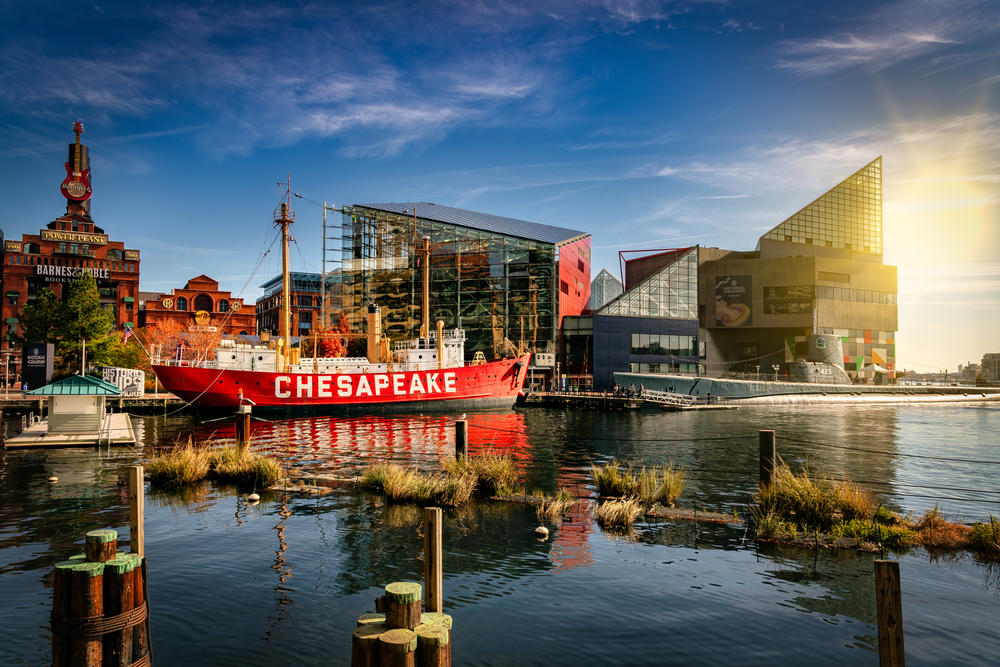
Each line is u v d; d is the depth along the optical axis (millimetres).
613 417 53625
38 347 57344
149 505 18094
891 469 25812
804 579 12102
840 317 100562
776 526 14773
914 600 11016
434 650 6633
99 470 24000
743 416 55031
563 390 74438
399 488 18578
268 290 127188
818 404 72250
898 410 64688
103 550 8008
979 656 9055
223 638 9547
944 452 31422
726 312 101562
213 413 49656
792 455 30156
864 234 115688
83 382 32875
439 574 8164
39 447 30656
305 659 8914
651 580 12078
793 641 9531
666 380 73062
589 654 9094
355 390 52125
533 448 32688
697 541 14586
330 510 17516
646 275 111438
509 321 77375
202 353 74938
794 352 98750
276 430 41125
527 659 8945
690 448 32719
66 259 95312
